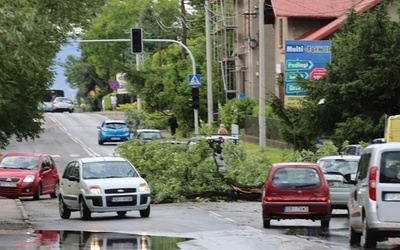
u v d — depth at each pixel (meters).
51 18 37.94
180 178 53.69
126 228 37.31
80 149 101.81
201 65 113.75
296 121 68.88
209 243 30.67
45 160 60.41
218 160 55.91
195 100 80.56
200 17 171.38
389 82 65.62
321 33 88.50
